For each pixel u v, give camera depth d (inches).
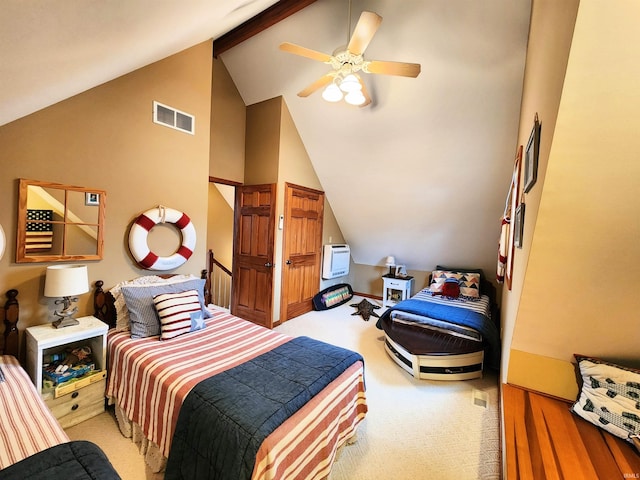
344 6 100.0
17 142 70.1
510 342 66.6
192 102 107.8
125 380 70.7
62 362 74.7
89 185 82.4
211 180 142.5
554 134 41.3
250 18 111.8
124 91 89.0
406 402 92.2
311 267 183.6
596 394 52.4
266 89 144.7
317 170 175.5
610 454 46.0
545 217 47.6
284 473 47.6
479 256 174.9
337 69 84.6
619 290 48.2
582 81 37.0
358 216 193.0
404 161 144.3
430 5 91.9
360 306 187.5
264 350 76.2
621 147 38.5
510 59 95.0
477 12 88.7
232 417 49.2
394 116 128.3
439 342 111.2
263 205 152.3
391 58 108.7
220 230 216.2
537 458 45.4
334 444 61.4
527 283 55.0
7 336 69.7
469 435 77.5
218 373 62.5
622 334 52.2
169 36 65.6
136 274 94.3
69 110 78.0
